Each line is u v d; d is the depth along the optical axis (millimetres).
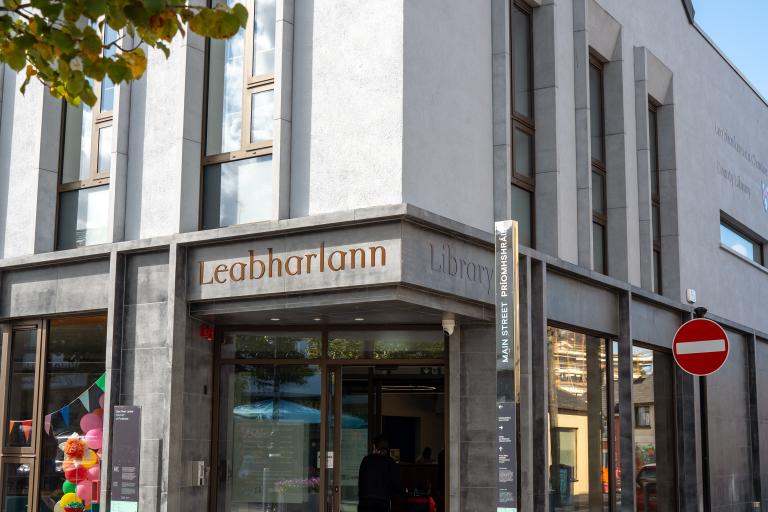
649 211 18359
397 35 12125
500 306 9719
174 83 13742
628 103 18266
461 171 12977
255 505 13812
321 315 13281
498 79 13875
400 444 14836
